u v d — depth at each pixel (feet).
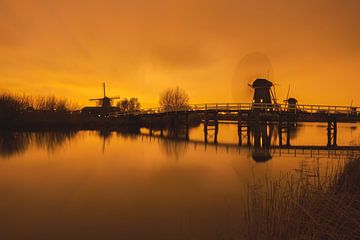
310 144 92.73
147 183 43.04
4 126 127.54
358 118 97.30
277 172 45.29
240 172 47.75
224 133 138.82
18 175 48.70
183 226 27.12
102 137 108.99
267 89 109.91
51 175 48.70
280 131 99.14
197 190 38.93
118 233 26.32
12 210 32.53
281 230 18.51
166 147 82.99
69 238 25.63
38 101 160.56
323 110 97.86
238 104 104.68
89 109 200.23
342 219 18.43
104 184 42.75
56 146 83.41
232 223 26.96
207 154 69.92
